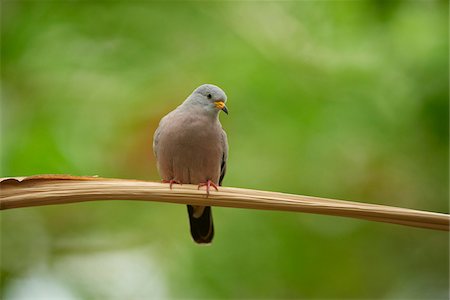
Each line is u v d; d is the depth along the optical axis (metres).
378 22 11.13
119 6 11.91
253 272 10.90
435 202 11.12
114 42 11.70
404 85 10.92
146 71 11.44
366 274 11.67
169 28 11.77
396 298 11.78
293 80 10.95
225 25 11.77
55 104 11.21
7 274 11.78
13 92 11.52
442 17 11.12
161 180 9.13
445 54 10.82
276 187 10.52
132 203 11.55
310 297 11.19
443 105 10.68
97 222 11.65
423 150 10.97
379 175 10.98
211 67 11.23
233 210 11.04
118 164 10.84
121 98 11.23
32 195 4.87
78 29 11.77
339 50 11.32
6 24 11.84
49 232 11.84
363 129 10.76
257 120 10.74
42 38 11.73
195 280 10.83
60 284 11.61
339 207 4.84
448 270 12.00
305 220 11.33
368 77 10.97
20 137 10.89
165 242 11.24
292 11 11.83
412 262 12.02
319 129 10.67
